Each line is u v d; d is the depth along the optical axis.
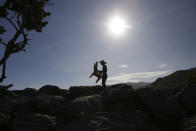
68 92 14.23
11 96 12.36
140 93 11.70
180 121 9.45
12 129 7.22
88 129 7.89
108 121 8.74
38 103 9.77
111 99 11.16
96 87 14.66
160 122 9.78
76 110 9.41
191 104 10.27
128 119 9.27
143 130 8.41
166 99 10.64
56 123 8.32
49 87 14.31
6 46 18.28
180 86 13.86
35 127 7.37
